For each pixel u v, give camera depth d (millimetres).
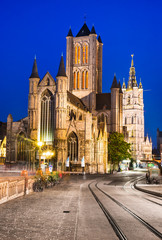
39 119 101625
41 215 17672
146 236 12977
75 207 21281
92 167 97688
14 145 101625
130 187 47156
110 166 118188
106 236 12867
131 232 13695
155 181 54688
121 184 53500
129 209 20953
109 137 124438
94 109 136625
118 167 122188
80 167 94750
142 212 19734
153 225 15328
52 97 100938
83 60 141500
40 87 102375
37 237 12391
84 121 96500
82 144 96062
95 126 105812
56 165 94375
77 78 141125
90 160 95375
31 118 101625
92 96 137000
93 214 18656
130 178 74562
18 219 16312
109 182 58219
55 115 97812
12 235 12648
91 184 50719
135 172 120875
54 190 36250
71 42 142125
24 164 98875
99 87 148500
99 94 143000
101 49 150625
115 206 22672
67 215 17812
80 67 140750
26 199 25750
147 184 53344
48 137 99875
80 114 113688
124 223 15805
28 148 99438
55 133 96750
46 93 101625
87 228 14469
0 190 22125
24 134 102000
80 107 118562
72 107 107188
